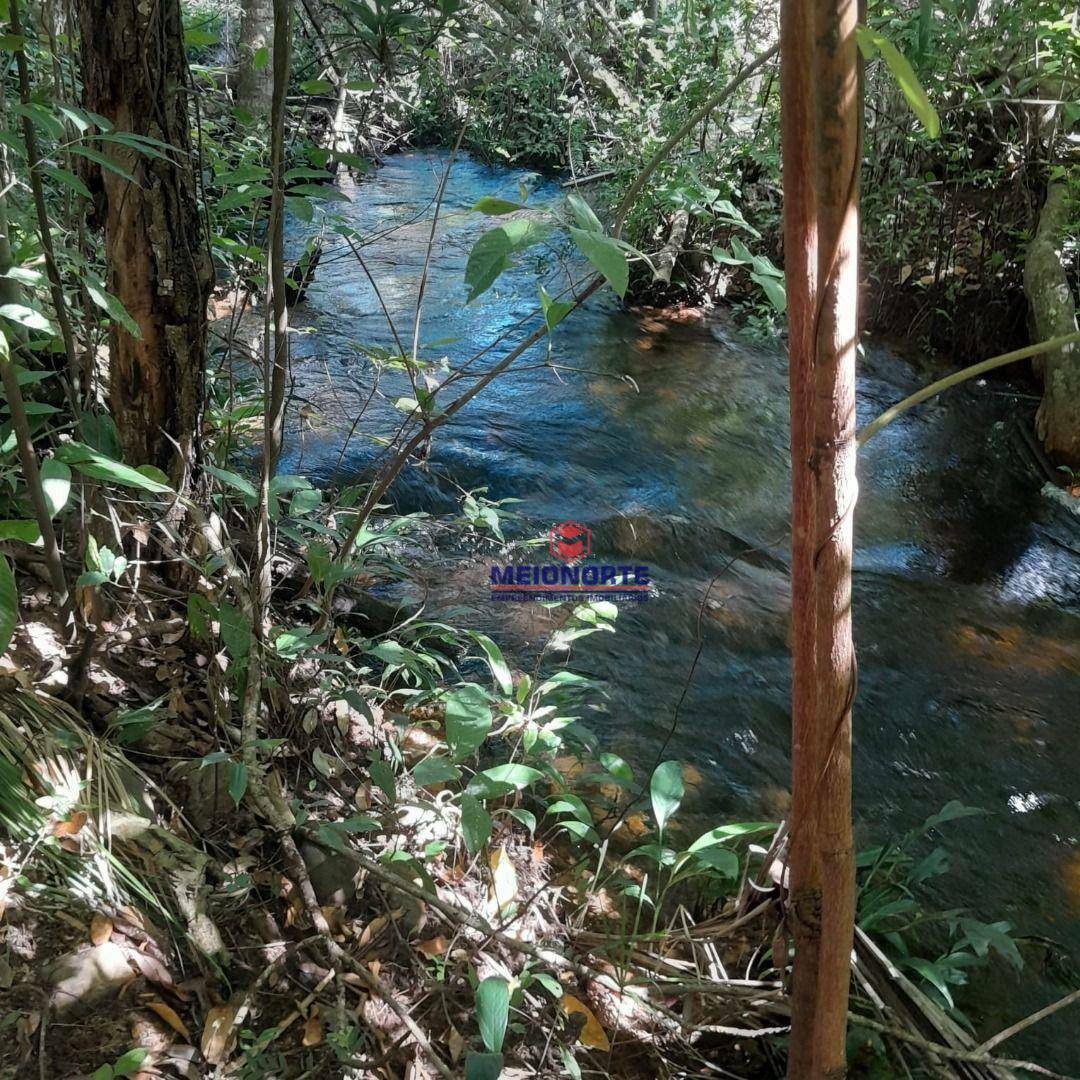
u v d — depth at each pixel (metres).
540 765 2.15
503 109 8.20
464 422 4.50
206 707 2.08
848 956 1.18
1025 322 5.25
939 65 4.77
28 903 1.54
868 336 5.75
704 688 2.92
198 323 2.08
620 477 4.24
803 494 1.09
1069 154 5.02
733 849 2.28
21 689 1.84
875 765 2.73
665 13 6.38
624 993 1.76
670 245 5.83
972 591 3.69
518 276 6.22
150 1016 1.48
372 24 1.81
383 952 1.74
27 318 1.45
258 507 2.04
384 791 1.83
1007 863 2.40
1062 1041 1.92
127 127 1.87
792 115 1.01
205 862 1.74
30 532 1.46
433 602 3.10
